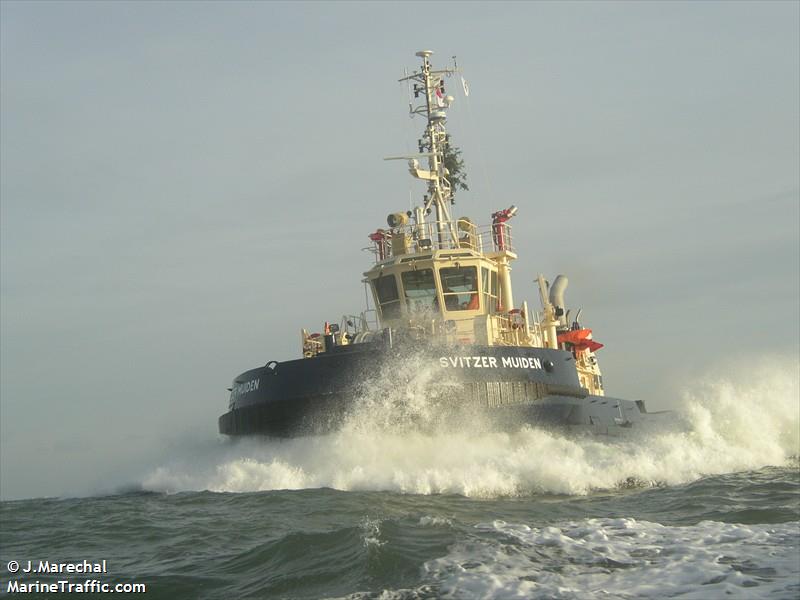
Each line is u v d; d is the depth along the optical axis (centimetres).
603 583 1035
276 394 2128
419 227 2614
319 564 1193
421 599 1006
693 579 1034
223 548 1370
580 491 1864
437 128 2753
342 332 2430
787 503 1556
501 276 2650
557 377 2248
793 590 971
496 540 1253
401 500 1730
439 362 2066
